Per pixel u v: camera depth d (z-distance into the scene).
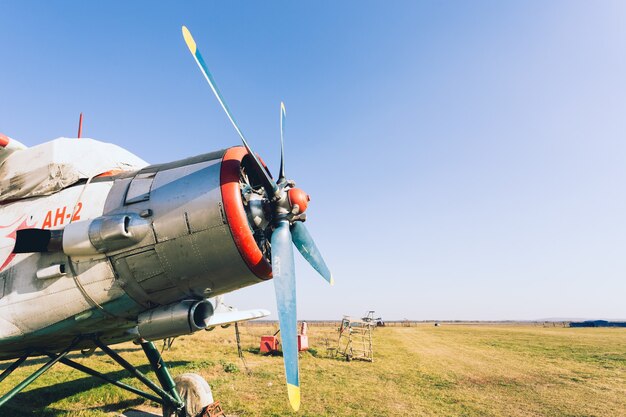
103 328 4.50
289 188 5.00
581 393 9.98
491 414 7.94
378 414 7.61
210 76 4.33
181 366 12.13
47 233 4.02
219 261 4.06
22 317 4.16
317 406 7.96
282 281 4.30
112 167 5.15
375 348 21.23
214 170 4.25
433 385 10.80
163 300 4.24
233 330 36.03
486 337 32.62
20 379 10.45
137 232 3.95
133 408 7.28
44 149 4.86
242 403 7.75
